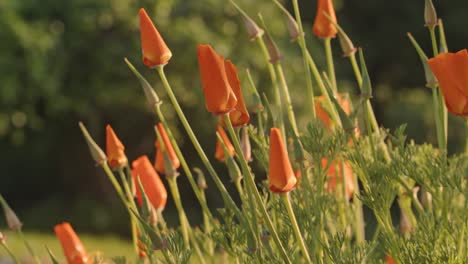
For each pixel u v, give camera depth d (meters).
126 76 16.61
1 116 16.72
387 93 23.55
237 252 2.85
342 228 3.07
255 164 14.52
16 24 15.74
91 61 16.45
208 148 18.11
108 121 18.20
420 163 3.01
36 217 18.83
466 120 2.69
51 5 16.25
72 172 19.30
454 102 2.65
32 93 16.31
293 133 2.74
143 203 2.85
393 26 23.73
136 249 3.12
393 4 23.61
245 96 15.70
